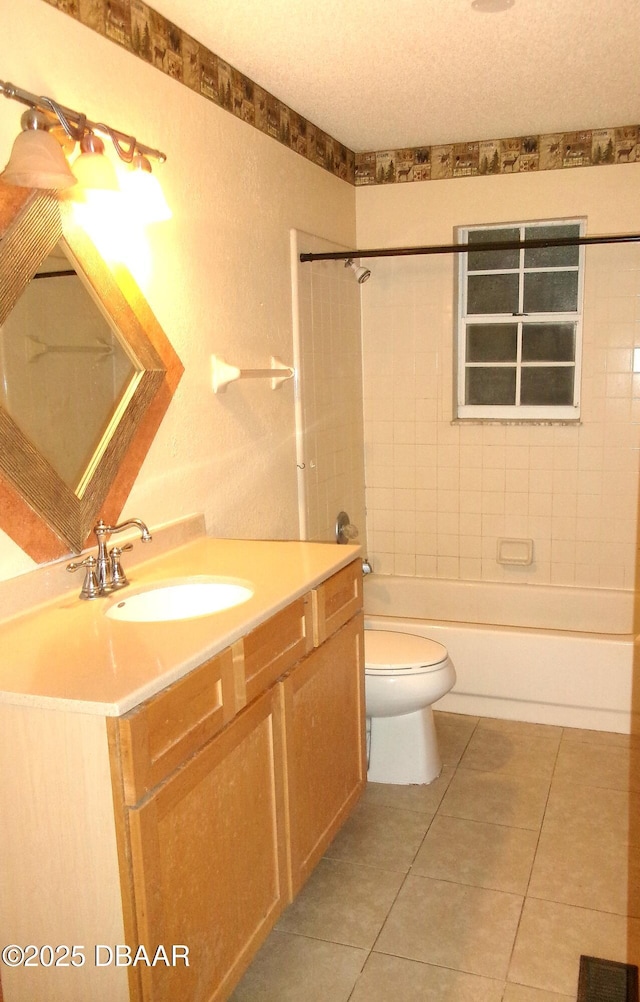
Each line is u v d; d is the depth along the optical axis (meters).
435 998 1.90
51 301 1.86
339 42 2.46
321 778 2.21
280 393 3.13
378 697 2.75
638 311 3.64
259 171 2.89
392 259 3.94
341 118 3.29
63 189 1.83
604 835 2.54
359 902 2.25
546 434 3.84
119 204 1.97
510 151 3.69
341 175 3.74
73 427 1.96
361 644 2.50
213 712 1.63
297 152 3.23
